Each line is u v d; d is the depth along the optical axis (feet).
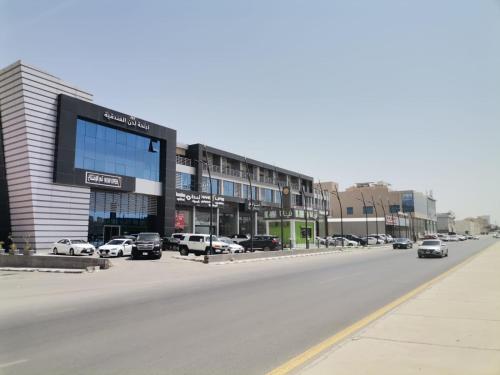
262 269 82.69
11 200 128.67
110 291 50.01
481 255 107.86
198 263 98.53
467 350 20.59
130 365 20.31
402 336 23.36
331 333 26.45
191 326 28.99
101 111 144.46
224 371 19.24
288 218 185.47
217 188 214.69
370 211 405.80
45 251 125.18
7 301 42.34
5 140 130.62
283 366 19.70
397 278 60.34
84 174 137.28
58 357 21.91
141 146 162.71
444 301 34.83
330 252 160.25
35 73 128.47
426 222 484.74
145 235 112.57
